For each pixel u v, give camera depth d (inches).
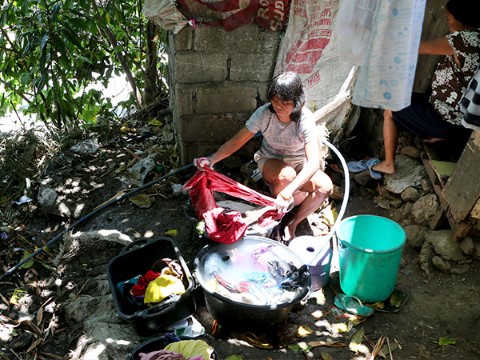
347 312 102.8
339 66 128.1
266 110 108.3
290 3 122.3
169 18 118.2
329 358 93.0
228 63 129.0
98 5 176.4
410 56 78.1
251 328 95.4
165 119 168.9
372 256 96.3
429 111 117.4
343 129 141.5
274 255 101.7
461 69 105.3
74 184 139.7
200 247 116.1
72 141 158.1
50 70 151.8
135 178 141.2
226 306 91.0
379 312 103.9
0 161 146.6
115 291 97.6
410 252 118.5
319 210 130.6
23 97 182.9
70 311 102.8
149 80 192.2
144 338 95.4
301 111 106.0
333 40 125.9
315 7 122.9
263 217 109.3
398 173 129.8
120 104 201.2
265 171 115.4
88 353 92.5
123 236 120.9
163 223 127.0
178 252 102.4
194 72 128.4
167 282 96.0
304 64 129.8
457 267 110.3
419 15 75.5
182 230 124.5
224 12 120.3
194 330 96.9
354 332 98.9
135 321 91.7
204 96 132.3
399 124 122.3
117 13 162.7
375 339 97.7
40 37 146.9
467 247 107.8
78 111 182.4
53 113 175.5
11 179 143.9
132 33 188.7
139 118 176.4
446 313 103.1
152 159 145.9
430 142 123.3
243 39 126.3
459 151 120.9
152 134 164.7
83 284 111.7
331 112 132.0
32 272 115.4
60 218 131.1
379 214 128.4
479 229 105.9
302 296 91.6
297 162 115.0
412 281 111.5
